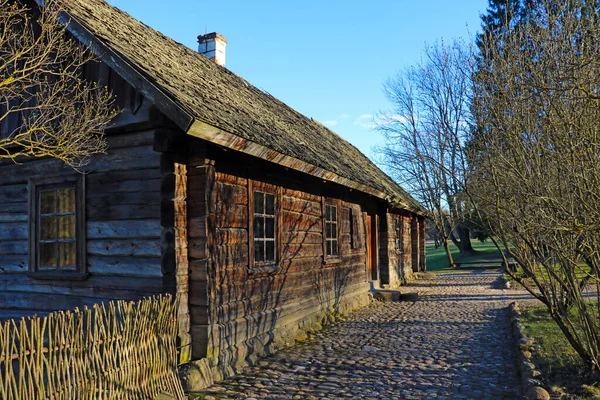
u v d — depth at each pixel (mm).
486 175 7078
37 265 7199
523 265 6383
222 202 6684
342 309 11289
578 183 5152
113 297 6547
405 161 32156
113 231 6598
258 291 7582
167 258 6039
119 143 6609
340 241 11461
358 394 5684
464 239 35750
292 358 7320
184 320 6090
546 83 5508
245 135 6145
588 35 5430
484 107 6734
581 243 5555
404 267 19594
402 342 8375
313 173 8383
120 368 4828
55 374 4129
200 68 9172
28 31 7117
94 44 6016
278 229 8297
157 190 6312
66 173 6996
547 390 5293
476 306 12305
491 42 6730
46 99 6559
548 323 8836
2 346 3674
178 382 5641
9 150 7367
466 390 5777
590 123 5098
